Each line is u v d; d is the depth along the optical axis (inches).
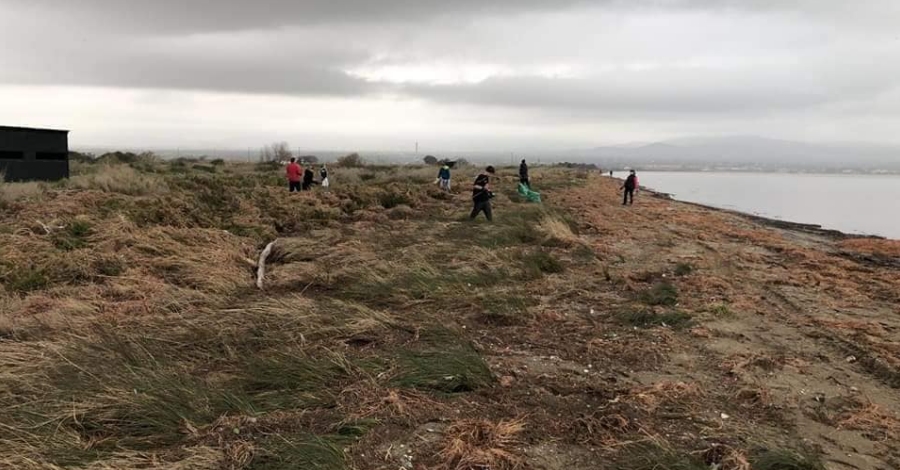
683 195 1980.8
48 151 877.2
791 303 368.5
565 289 377.7
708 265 480.7
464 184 1179.9
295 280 370.6
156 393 185.6
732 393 223.3
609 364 250.4
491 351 259.6
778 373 245.3
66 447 157.3
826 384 235.8
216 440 166.7
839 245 737.6
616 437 181.9
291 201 682.8
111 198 552.1
